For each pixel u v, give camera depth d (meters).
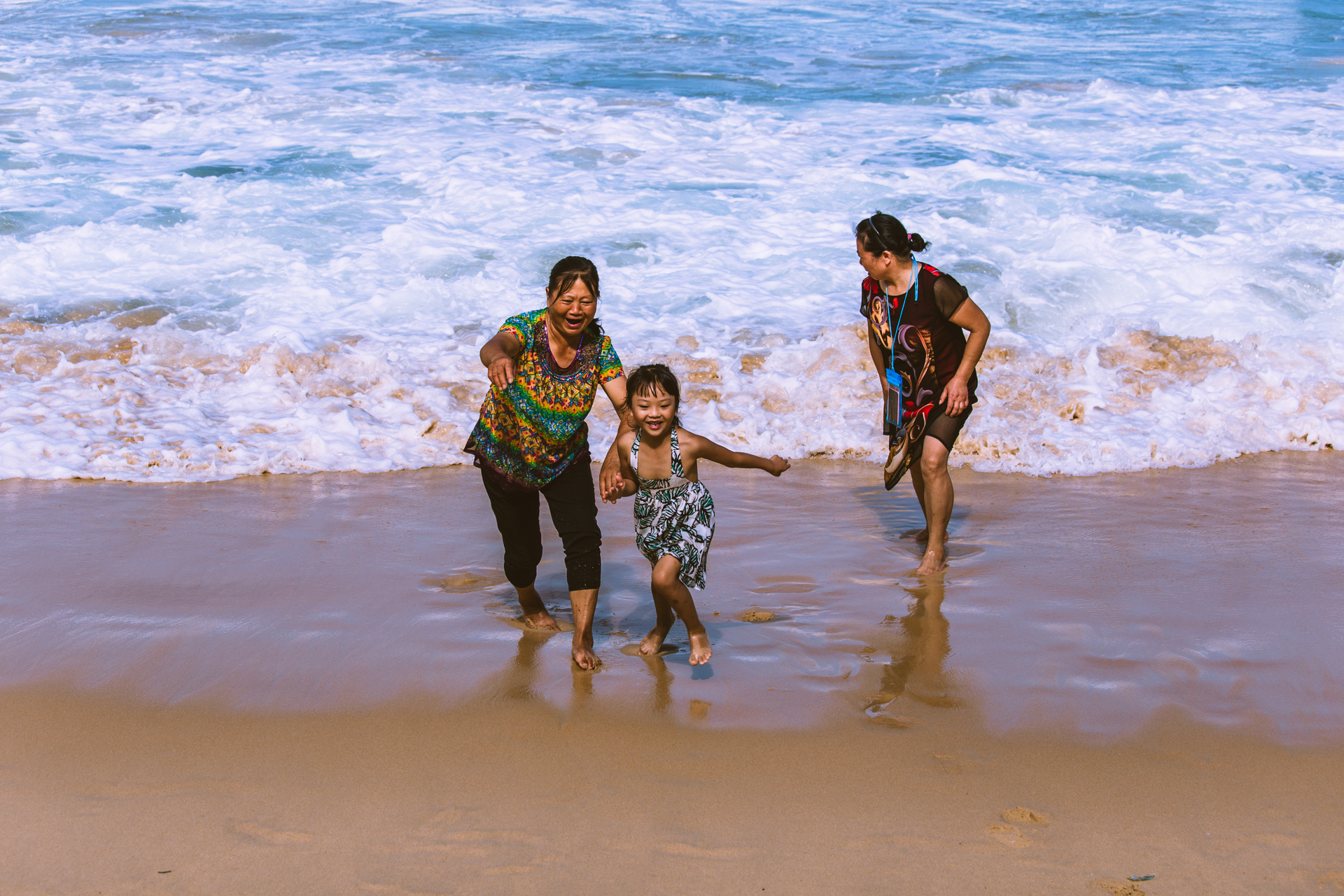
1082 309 9.48
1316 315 9.40
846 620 4.63
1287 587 4.96
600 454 7.13
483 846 2.96
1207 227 11.30
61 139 13.89
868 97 17.23
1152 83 18.27
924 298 5.25
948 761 3.45
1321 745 3.58
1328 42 22.17
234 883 2.79
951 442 5.26
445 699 3.85
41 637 4.28
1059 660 4.22
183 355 8.13
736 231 11.23
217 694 3.86
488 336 8.83
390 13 22.36
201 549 5.36
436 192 12.27
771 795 3.24
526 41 20.52
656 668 4.15
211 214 11.32
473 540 5.58
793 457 7.29
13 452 6.67
